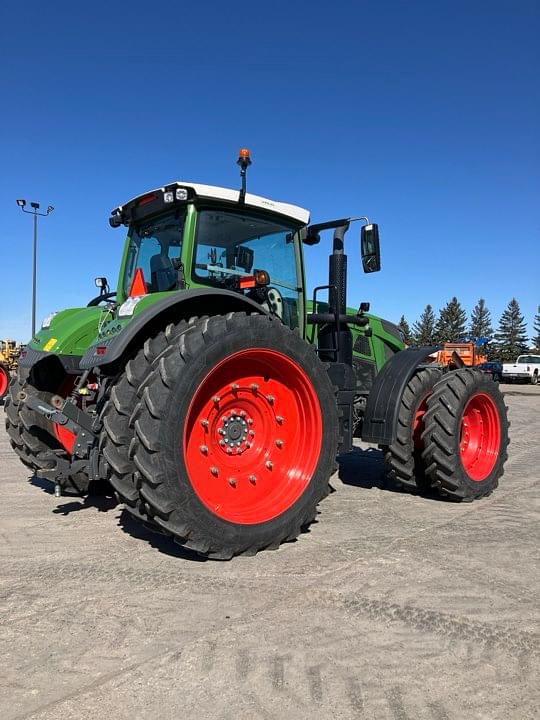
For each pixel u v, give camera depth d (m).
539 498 5.31
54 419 3.74
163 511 3.22
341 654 2.45
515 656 2.47
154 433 3.22
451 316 76.00
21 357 5.13
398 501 5.15
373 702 2.13
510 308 77.06
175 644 2.51
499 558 3.64
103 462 3.81
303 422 4.02
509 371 33.91
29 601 2.94
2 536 3.99
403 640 2.58
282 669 2.33
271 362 3.84
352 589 3.12
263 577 3.27
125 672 2.29
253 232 4.55
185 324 3.67
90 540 3.91
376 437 5.07
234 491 3.75
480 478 5.22
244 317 3.64
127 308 3.71
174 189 4.05
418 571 3.39
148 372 3.47
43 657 2.40
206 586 3.13
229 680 2.25
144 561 3.51
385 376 5.18
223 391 3.71
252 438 3.91
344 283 5.25
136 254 4.81
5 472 6.18
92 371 4.27
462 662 2.41
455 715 2.07
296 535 3.84
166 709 2.06
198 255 4.18
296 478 3.94
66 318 4.99
